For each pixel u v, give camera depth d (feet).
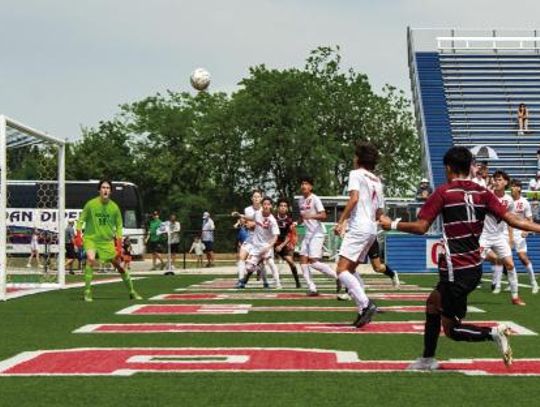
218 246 202.59
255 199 66.85
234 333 35.06
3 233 55.26
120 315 43.45
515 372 24.95
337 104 257.96
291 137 241.14
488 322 39.81
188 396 21.47
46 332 35.73
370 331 35.65
